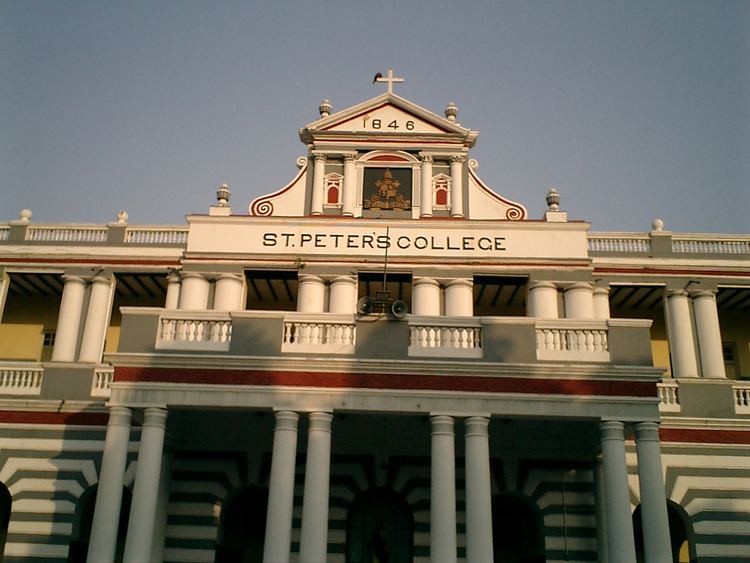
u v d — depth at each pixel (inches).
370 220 1125.1
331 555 967.0
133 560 761.0
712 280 1139.3
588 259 1103.6
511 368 808.9
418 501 986.7
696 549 979.9
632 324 831.7
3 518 1068.5
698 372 1097.4
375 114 1230.9
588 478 989.8
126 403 808.9
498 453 999.0
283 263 1106.1
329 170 1210.6
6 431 1044.5
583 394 806.5
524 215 1170.0
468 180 1198.3
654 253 1155.3
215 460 1006.4
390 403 802.8
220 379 812.6
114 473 789.2
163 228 1177.4
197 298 1094.4
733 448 1018.7
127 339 830.5
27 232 1183.6
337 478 994.7
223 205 1161.4
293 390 806.5
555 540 968.9
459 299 1085.8
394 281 1123.3
